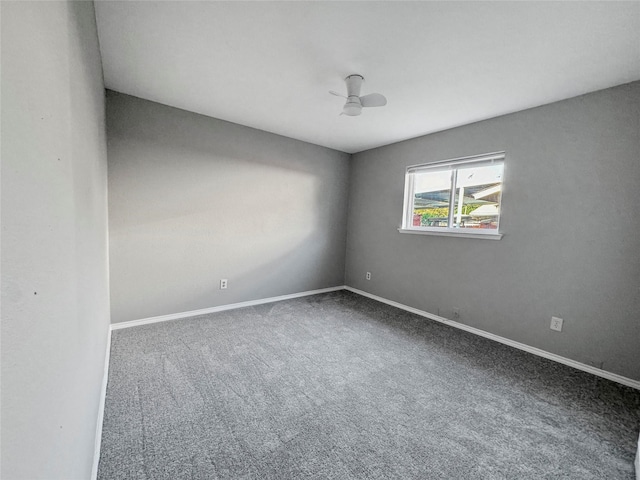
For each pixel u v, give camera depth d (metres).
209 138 3.17
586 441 1.54
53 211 0.56
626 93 2.09
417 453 1.43
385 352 2.51
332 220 4.41
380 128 3.31
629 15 1.45
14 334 0.37
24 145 0.41
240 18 1.61
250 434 1.52
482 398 1.89
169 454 1.37
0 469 0.33
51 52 0.57
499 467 1.37
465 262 3.09
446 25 1.60
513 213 2.70
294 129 3.49
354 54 1.92
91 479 1.15
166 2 1.50
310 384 1.99
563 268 2.41
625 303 2.11
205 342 2.57
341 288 4.64
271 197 3.74
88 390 1.07
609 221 2.17
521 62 1.92
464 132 3.10
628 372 2.10
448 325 3.20
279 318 3.24
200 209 3.19
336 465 1.35
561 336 2.42
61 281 0.62
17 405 0.38
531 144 2.58
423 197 3.66
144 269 2.91
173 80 2.37
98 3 1.50
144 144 2.80
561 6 1.42
